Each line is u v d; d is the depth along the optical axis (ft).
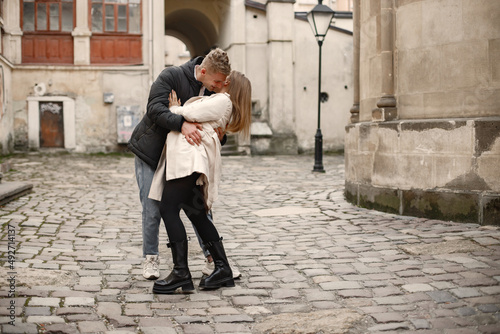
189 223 21.98
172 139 12.34
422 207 21.74
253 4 72.69
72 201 27.63
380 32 23.73
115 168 48.80
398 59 23.03
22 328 9.84
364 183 24.81
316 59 75.31
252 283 13.43
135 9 70.69
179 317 10.93
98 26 70.13
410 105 22.62
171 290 12.46
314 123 75.66
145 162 13.01
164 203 12.56
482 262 14.51
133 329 10.28
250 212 25.13
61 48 69.46
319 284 13.25
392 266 14.62
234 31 72.64
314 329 10.29
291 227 21.02
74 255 16.05
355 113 27.25
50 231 19.52
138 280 13.62
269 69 73.20
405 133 22.21
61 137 69.56
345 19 85.10
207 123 12.38
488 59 20.33
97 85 69.92
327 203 26.94
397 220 21.42
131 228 20.80
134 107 70.33
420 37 22.09
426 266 14.46
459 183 20.58
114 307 11.42
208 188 12.46
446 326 10.30
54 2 68.95
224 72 12.39
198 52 95.45
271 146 72.64
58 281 13.17
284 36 72.90
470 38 20.70
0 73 60.59
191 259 15.87
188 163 12.04
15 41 68.18
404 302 11.75
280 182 38.65
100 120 70.13
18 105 68.23
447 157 20.86
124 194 31.17
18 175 41.01
